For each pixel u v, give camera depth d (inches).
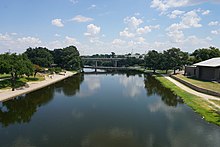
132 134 1206.9
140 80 4035.4
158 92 2600.9
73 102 2063.2
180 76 3848.4
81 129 1296.8
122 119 1497.3
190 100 1971.0
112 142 1101.7
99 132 1245.1
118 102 2054.6
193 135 1176.8
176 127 1307.8
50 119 1504.7
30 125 1374.3
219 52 4822.8
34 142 1098.7
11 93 2321.6
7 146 1052.5
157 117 1533.0
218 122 1365.7
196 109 1669.5
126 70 7357.3
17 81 2925.7
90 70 7529.5
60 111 1724.9
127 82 3710.6
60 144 1073.5
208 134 1186.6
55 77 4247.0
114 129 1294.3
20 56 3043.8
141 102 2050.9
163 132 1232.8
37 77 3710.6
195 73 3742.6
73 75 5246.1
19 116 1589.6
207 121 1401.3
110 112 1685.5
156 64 5231.3
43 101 2112.5
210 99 1979.6
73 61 6063.0
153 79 4097.0
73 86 3193.9
